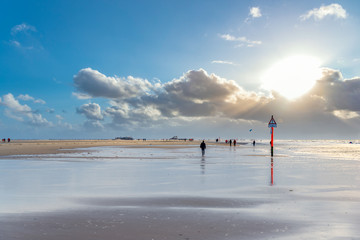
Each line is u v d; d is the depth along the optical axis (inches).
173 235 266.5
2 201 418.6
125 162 1115.9
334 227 290.2
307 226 293.6
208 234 269.0
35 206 385.7
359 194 472.7
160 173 768.9
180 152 1930.4
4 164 1019.9
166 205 392.2
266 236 263.1
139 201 417.7
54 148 2539.4
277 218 324.2
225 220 316.2
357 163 1100.5
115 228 287.3
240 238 258.2
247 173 773.9
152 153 1795.0
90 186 556.1
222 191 501.0
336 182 607.8
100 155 1557.6
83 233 271.1
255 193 482.3
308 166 976.9
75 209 368.2
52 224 300.4
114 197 447.8
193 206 386.0
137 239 256.4
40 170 836.0
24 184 580.1
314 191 501.0
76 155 1546.5
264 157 1455.5
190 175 729.6
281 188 531.8
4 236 261.3
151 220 316.2
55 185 568.7
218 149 2536.9
